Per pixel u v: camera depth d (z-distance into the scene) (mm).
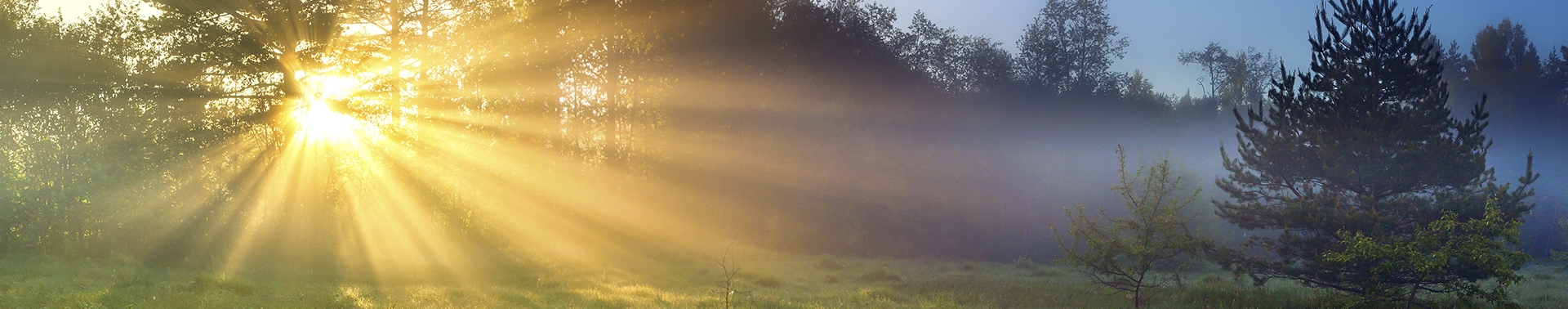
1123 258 18375
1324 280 17062
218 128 28828
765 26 41312
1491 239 15141
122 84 29016
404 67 34656
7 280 15117
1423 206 16141
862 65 43406
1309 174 17938
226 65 29672
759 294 19469
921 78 47219
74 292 13711
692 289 21078
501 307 15297
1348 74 17578
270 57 29688
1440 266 14469
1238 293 18359
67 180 21969
